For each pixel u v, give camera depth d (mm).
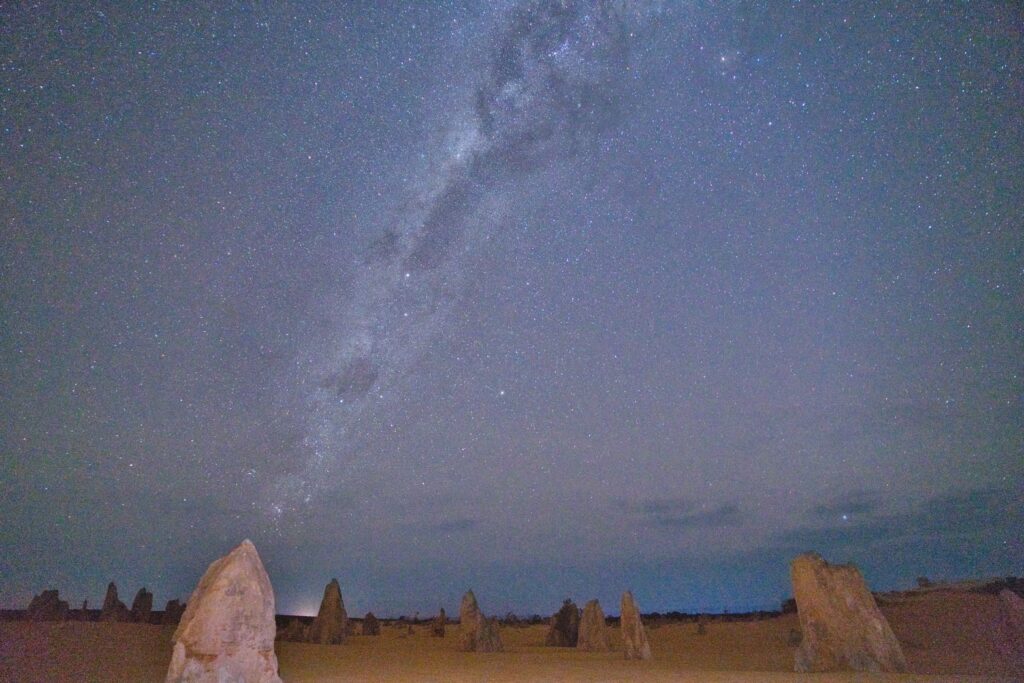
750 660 30750
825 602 24641
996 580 50812
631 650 31719
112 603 47250
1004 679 20344
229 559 17000
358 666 26312
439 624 58531
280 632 47438
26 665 22172
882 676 21469
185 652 15602
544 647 45500
